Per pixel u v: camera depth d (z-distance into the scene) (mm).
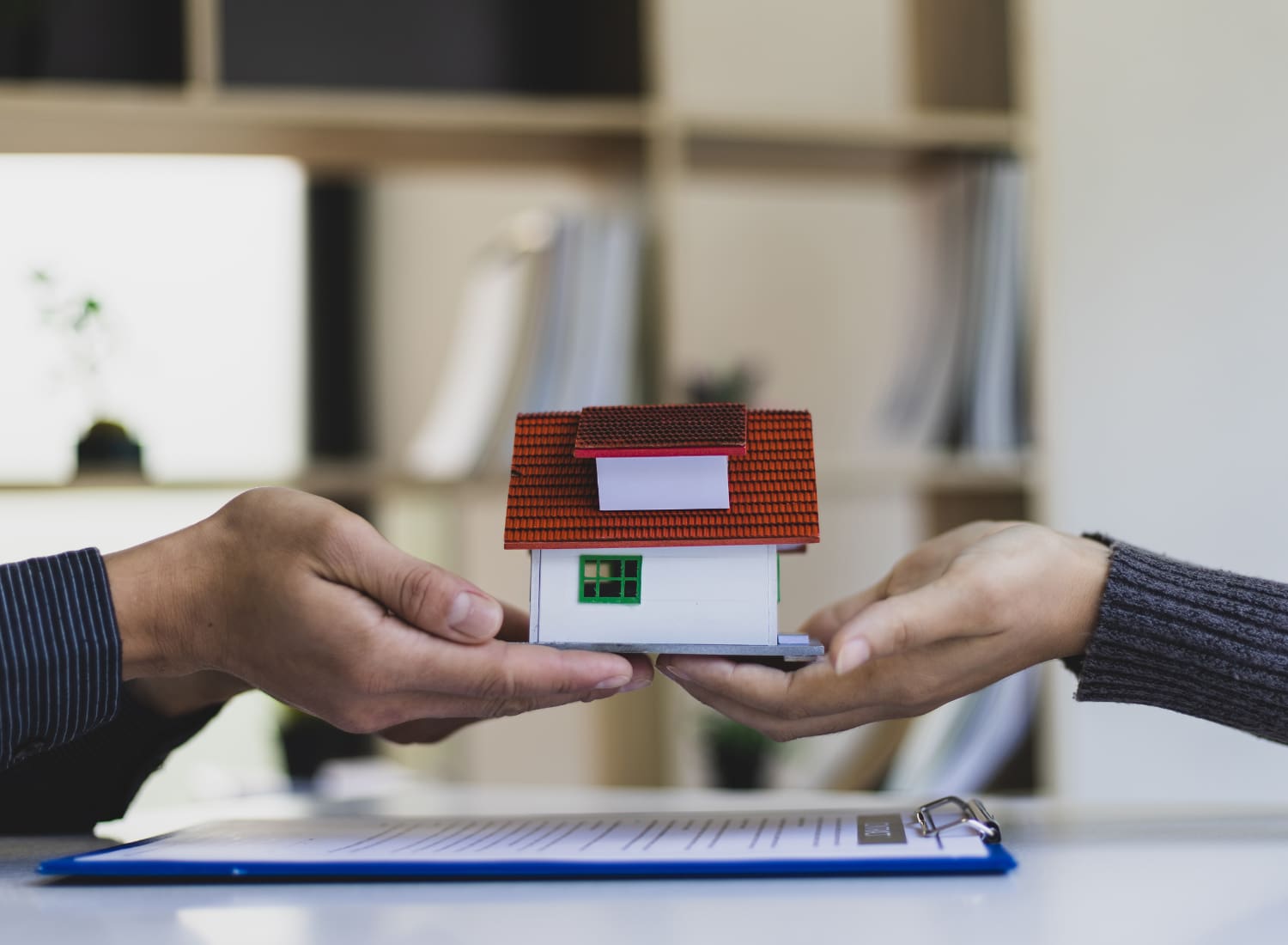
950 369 1912
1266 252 2027
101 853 552
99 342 1861
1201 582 627
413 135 1782
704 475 638
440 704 600
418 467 1834
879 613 564
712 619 646
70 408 1869
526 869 511
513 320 1783
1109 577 618
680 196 2109
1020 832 646
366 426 1970
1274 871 525
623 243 1768
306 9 1770
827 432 2131
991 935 413
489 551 2008
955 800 602
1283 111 2020
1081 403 1984
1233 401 2035
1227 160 2039
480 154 1880
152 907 473
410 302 1985
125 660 590
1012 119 1881
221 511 599
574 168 1963
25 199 1884
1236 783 1972
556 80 1821
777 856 519
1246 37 2033
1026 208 1881
